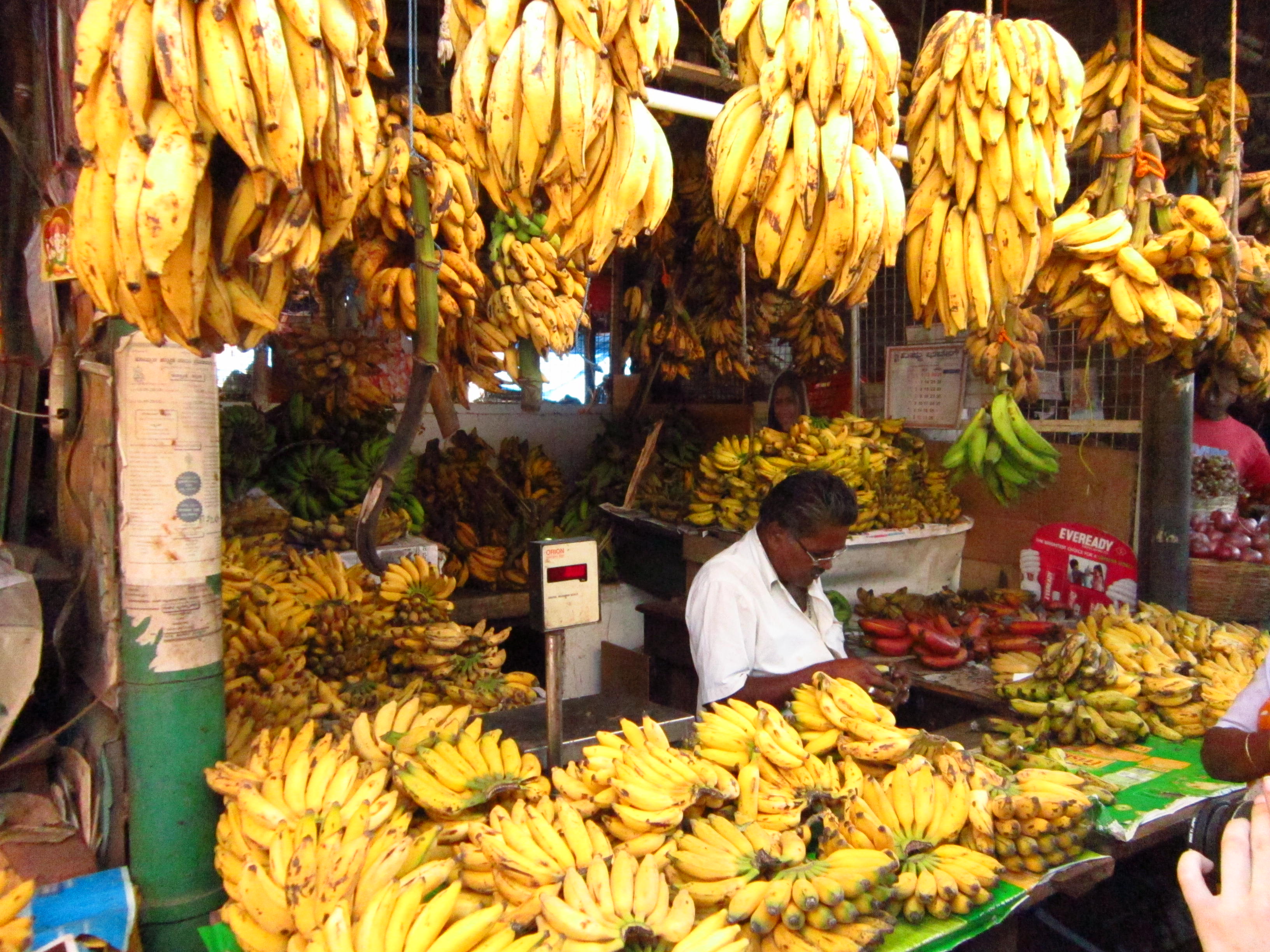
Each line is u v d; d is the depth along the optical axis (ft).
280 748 6.00
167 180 3.83
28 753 6.15
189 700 5.65
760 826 5.31
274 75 3.88
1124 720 8.04
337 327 11.76
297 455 13.47
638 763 5.62
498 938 4.16
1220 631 10.47
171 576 5.56
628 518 16.56
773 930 4.64
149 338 4.23
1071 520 13.50
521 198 5.25
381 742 5.95
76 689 6.89
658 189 5.26
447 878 4.69
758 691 8.23
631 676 15.84
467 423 19.88
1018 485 10.18
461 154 7.28
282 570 10.41
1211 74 10.76
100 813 6.04
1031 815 5.42
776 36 5.49
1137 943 8.86
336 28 4.19
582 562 6.13
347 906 4.17
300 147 4.01
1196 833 4.75
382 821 4.91
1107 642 9.59
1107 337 8.11
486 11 5.00
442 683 10.41
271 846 4.68
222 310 4.37
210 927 5.15
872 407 17.04
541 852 4.79
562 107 4.75
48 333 7.30
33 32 7.13
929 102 6.64
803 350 16.22
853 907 4.65
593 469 18.57
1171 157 10.02
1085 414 13.64
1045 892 5.39
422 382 6.57
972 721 9.06
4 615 5.96
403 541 13.26
